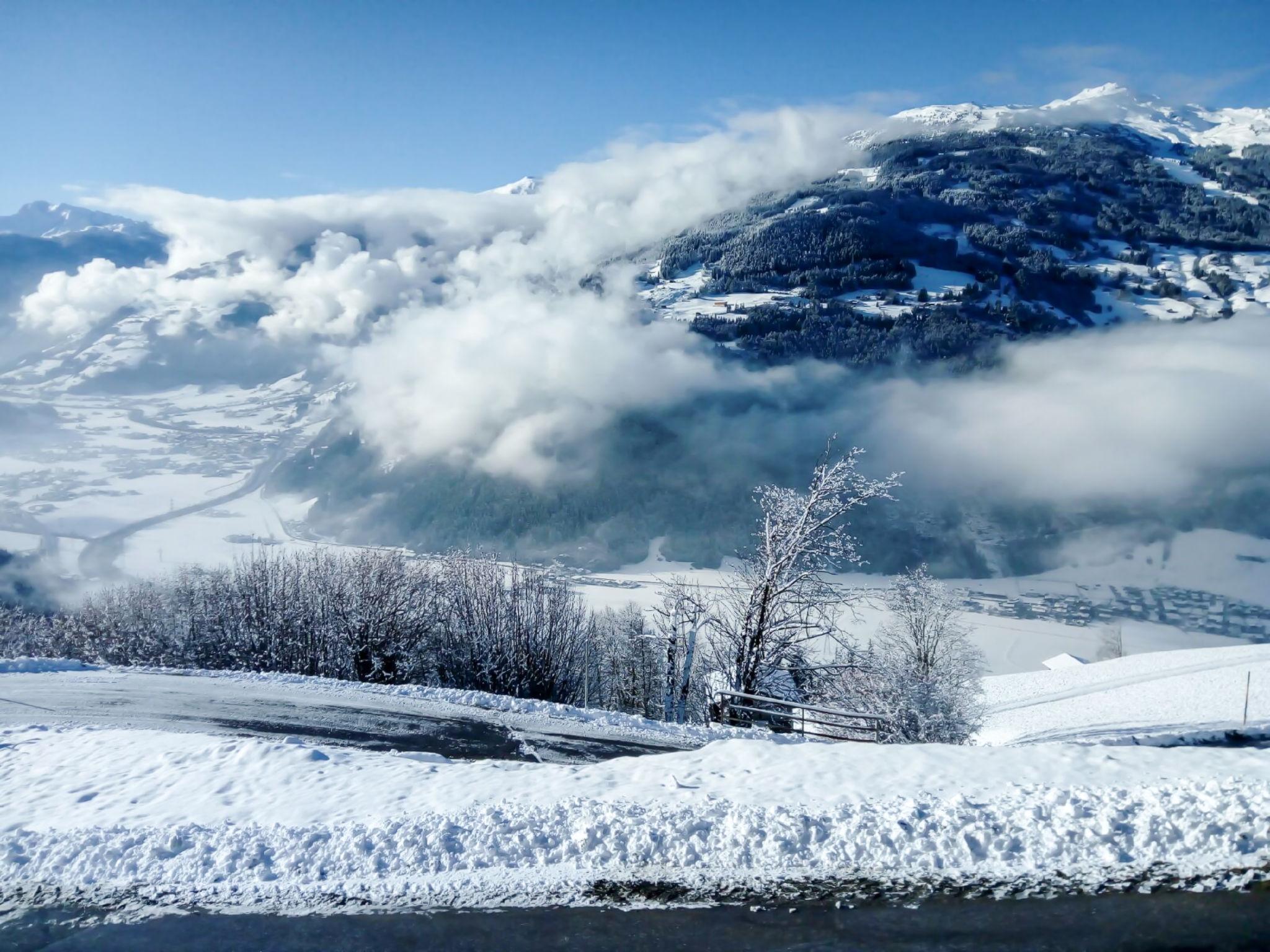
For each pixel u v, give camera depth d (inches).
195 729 646.5
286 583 1696.6
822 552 1022.4
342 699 768.9
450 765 466.9
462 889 320.2
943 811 351.3
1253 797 346.0
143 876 335.9
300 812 387.2
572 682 1631.4
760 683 1045.2
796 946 283.1
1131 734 880.3
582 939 289.7
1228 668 1563.7
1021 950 276.7
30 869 342.3
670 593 1195.3
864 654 1019.3
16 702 725.9
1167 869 314.7
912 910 299.7
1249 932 280.8
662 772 435.2
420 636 1547.7
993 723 1320.1
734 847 336.8
